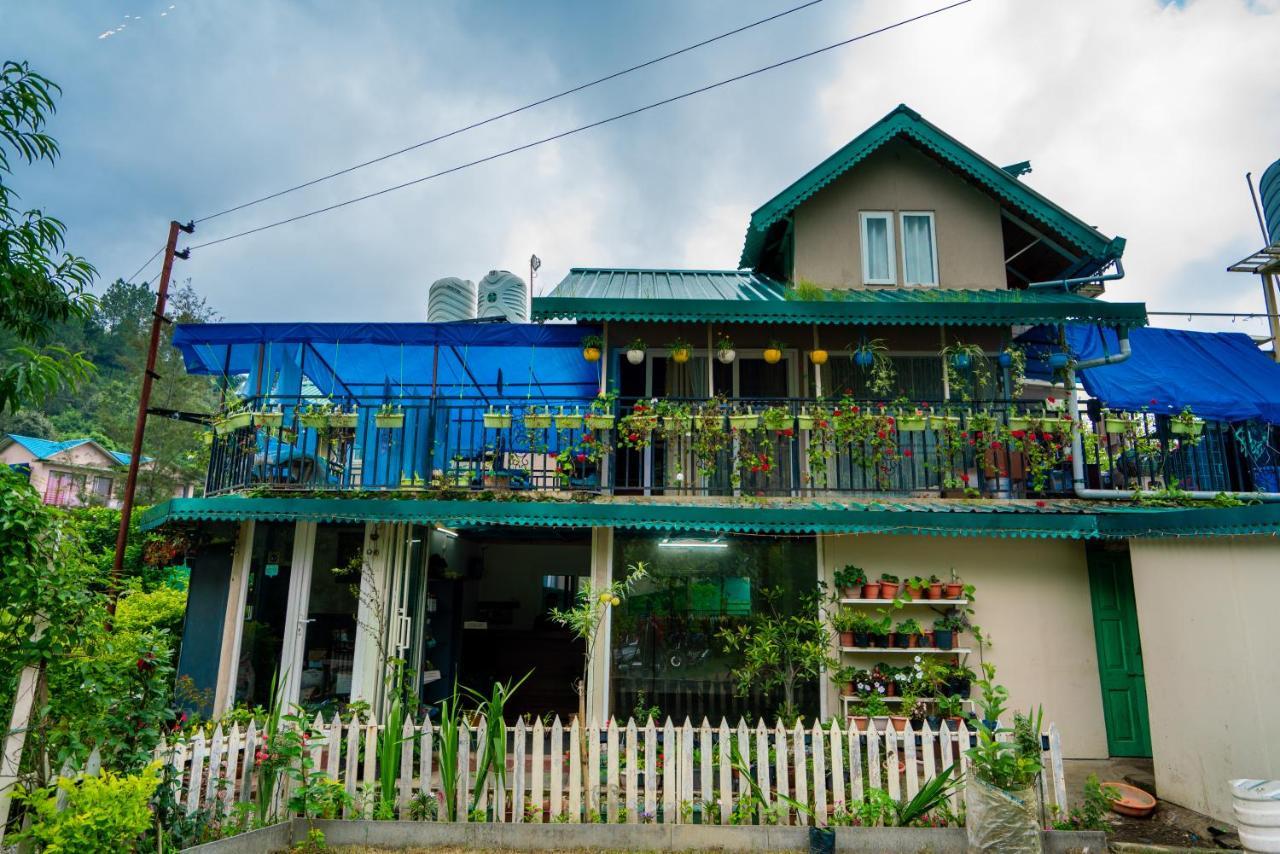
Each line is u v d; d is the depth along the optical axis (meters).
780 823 6.06
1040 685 8.42
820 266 10.80
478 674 11.84
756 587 8.66
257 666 8.61
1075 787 7.35
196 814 5.44
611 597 7.05
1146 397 10.02
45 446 30.78
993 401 9.16
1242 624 6.30
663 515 7.91
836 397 9.54
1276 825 5.18
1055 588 8.65
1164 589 7.27
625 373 10.19
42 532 4.59
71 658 4.82
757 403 9.62
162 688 5.43
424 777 6.17
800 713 8.33
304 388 11.70
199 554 8.86
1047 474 9.23
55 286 5.34
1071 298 9.69
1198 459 10.23
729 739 6.20
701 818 6.25
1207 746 6.62
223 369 9.97
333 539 9.00
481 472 9.15
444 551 10.70
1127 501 8.94
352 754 6.22
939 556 8.70
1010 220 10.97
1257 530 5.96
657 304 8.98
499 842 5.89
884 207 10.96
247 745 5.92
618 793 6.34
